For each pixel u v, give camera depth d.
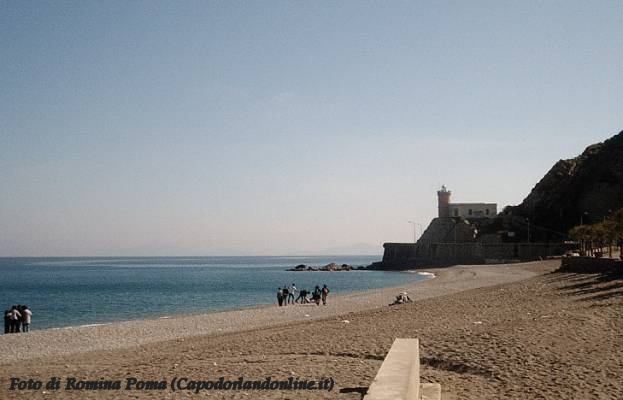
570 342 17.84
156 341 30.69
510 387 13.66
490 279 81.00
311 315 43.19
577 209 158.75
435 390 13.11
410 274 140.25
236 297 78.00
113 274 173.25
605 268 53.59
